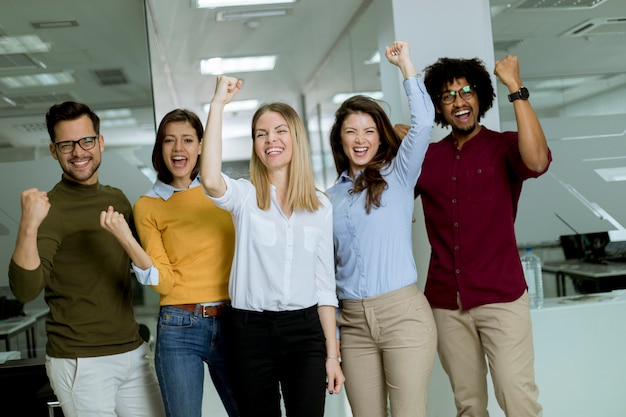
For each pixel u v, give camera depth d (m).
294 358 2.12
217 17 4.58
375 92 5.58
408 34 3.29
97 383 2.21
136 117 3.54
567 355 3.13
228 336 2.16
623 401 3.16
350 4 4.52
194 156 2.33
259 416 2.10
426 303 2.35
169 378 2.21
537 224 3.52
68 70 3.48
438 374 3.31
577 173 3.56
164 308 2.25
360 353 2.36
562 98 3.59
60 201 2.24
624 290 3.49
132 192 3.52
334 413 3.35
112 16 3.52
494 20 3.58
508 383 2.36
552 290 3.49
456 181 2.46
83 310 2.21
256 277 2.10
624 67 3.62
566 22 3.60
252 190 2.16
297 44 5.30
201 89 5.82
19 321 3.30
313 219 2.18
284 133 2.13
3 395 3.19
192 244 2.25
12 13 3.44
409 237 2.34
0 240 3.33
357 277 2.31
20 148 3.41
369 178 2.30
